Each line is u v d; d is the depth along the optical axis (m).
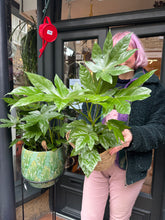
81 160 0.51
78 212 1.47
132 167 0.82
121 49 0.49
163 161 1.19
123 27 1.22
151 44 1.23
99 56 0.53
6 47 0.90
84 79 0.56
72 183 1.48
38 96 0.41
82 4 1.33
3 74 0.90
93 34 1.29
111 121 0.55
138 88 0.45
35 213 1.36
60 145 0.97
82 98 0.46
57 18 1.36
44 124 0.73
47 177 0.85
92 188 0.94
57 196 1.54
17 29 1.22
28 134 0.79
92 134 0.51
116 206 0.90
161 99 0.81
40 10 1.26
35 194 1.35
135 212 1.31
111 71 0.48
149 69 1.28
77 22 1.28
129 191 0.87
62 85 0.49
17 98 0.88
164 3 1.13
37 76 0.48
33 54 1.39
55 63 1.45
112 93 0.51
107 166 0.62
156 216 1.26
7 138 0.95
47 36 0.91
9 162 0.97
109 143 0.55
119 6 1.25
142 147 0.70
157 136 0.73
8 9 0.92
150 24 1.15
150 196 1.27
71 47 1.43
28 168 0.83
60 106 0.38
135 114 0.81
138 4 1.19
